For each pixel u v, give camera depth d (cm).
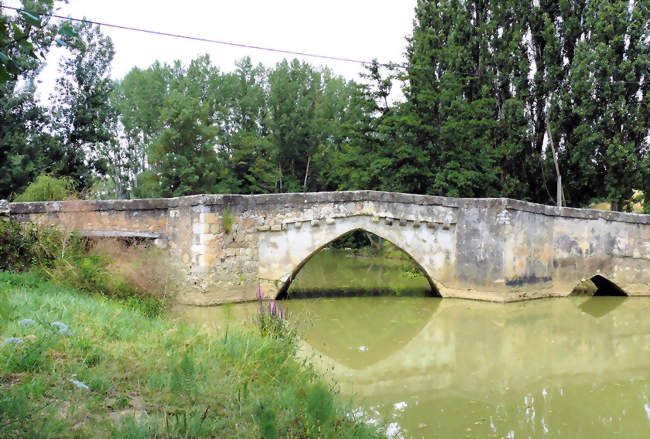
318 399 407
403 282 1692
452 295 1359
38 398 350
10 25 274
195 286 1215
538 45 2211
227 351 539
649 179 1905
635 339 971
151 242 1309
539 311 1216
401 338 968
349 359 827
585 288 1588
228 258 1242
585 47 1972
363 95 2322
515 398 648
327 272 1984
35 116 2566
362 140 2344
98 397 370
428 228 1361
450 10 2375
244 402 404
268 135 3922
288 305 1271
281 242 1302
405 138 2106
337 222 1326
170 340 552
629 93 1945
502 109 2286
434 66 2333
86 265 909
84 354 459
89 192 1772
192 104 3231
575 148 2011
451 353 866
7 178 2262
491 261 1309
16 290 702
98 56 2870
